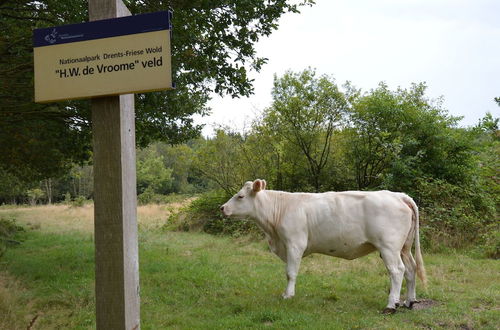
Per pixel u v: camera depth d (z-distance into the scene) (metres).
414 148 12.85
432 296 6.60
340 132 14.77
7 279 8.07
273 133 15.55
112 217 2.85
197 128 10.66
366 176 14.16
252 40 7.36
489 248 10.05
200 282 7.67
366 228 6.34
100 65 2.84
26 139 10.50
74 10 6.21
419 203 11.95
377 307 6.18
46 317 5.86
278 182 15.66
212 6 6.73
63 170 14.40
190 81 7.37
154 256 10.13
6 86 7.46
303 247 6.72
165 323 5.55
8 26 7.36
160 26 2.77
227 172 16.48
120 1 3.00
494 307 5.97
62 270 8.67
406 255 6.48
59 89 2.89
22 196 52.72
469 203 11.74
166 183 45.31
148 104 7.89
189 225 16.52
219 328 5.26
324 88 14.56
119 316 2.81
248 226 14.48
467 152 12.90
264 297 6.71
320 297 6.68
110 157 2.88
